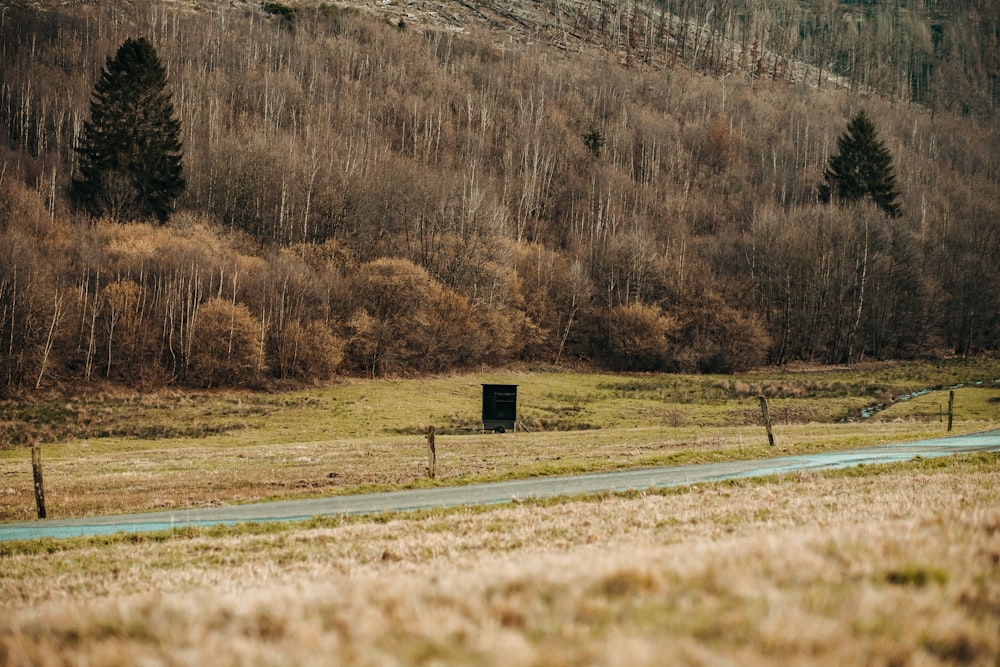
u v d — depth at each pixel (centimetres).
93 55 17550
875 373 10969
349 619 841
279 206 12456
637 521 1823
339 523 2164
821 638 711
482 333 10612
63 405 7562
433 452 3170
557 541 1616
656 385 9906
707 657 671
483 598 894
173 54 17925
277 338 9438
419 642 748
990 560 994
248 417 7394
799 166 18062
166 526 2377
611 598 870
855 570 921
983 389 9069
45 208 11194
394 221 12206
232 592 1238
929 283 12719
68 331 8575
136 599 1176
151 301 9306
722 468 3089
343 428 6900
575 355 11950
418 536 1814
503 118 18438
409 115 17375
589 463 3325
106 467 4147
